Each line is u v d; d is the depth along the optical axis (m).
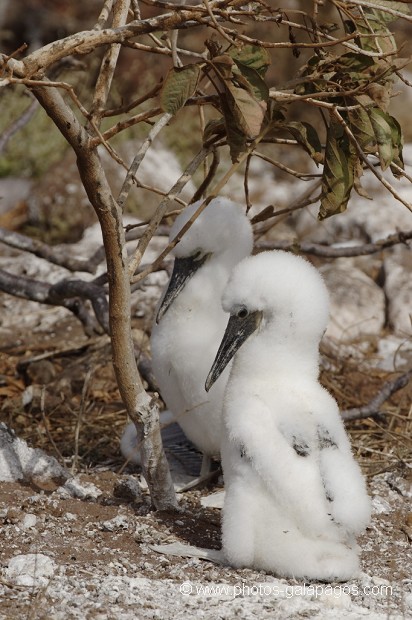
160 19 8.51
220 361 9.84
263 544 9.17
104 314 14.30
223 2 8.83
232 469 9.31
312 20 9.55
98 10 31.20
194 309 12.31
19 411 14.89
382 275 19.94
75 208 22.66
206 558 9.55
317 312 9.72
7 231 15.75
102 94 9.66
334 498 8.95
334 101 9.92
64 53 8.47
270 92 9.31
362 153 9.08
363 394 15.65
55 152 25.16
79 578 8.88
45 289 15.45
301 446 9.12
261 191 24.20
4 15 30.73
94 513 10.45
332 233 22.06
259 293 9.70
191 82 8.48
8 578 8.79
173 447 13.31
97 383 15.82
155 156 23.83
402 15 8.86
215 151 11.27
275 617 8.17
